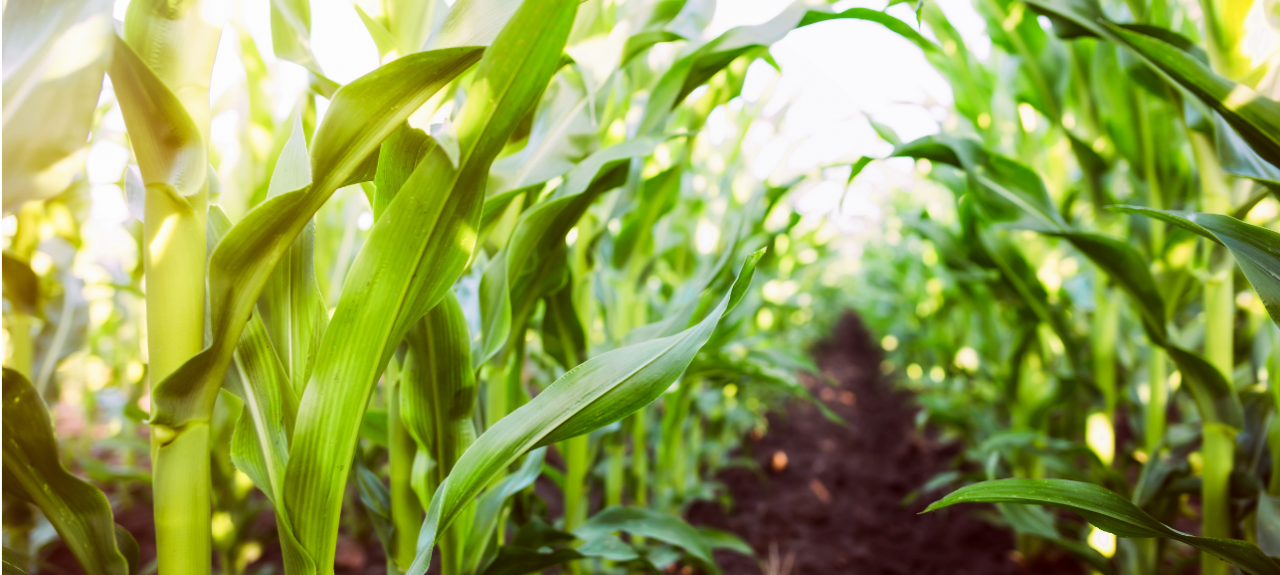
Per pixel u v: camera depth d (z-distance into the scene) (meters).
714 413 1.93
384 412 0.76
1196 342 1.15
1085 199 1.47
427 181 0.46
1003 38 1.22
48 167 0.36
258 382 0.53
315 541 0.50
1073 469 1.09
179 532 0.47
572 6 0.42
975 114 1.35
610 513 0.89
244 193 0.85
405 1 0.58
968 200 1.18
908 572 1.55
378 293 0.47
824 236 2.05
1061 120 1.09
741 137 1.38
